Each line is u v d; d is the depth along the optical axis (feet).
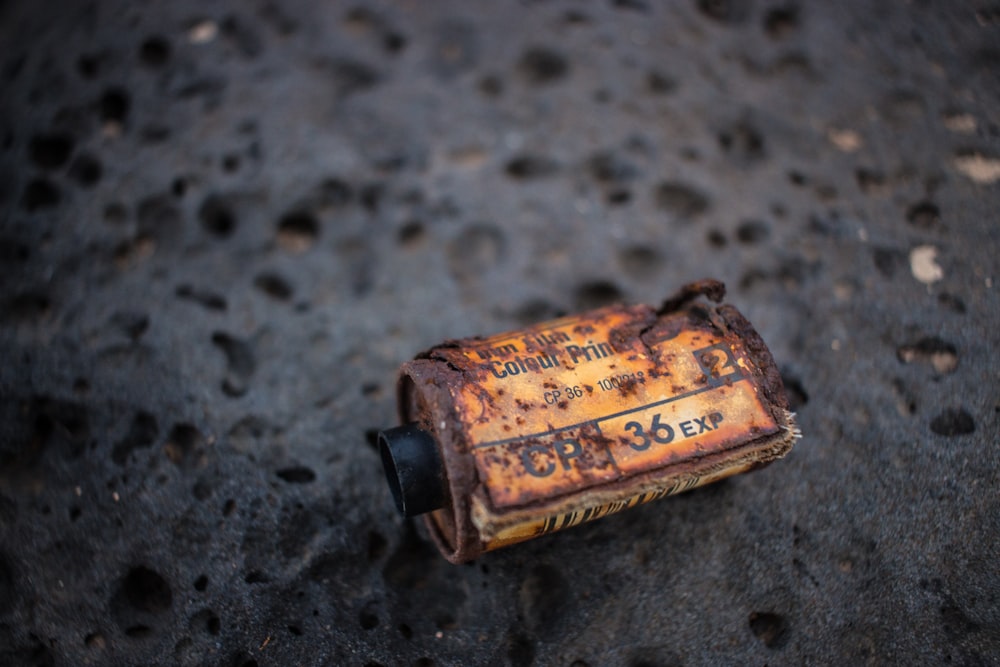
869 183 0.61
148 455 0.54
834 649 0.50
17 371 0.56
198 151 0.63
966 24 0.65
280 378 0.58
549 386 0.48
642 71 0.66
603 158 0.64
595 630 0.51
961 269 0.57
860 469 0.53
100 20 0.66
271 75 0.66
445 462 0.46
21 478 0.54
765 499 0.53
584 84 0.66
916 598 0.51
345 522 0.54
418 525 0.54
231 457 0.55
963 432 0.53
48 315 0.58
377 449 0.56
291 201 0.63
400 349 0.59
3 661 0.50
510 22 0.68
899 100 0.63
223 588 0.52
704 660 0.50
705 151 0.64
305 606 0.52
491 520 0.45
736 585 0.52
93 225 0.60
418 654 0.51
